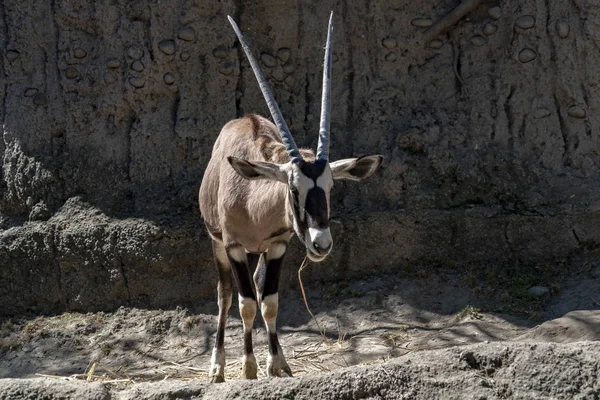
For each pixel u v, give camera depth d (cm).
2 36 2362
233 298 2167
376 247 2167
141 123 2323
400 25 2344
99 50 2339
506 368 1238
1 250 2270
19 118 2348
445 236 2152
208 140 2320
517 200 2155
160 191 2283
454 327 1902
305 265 2178
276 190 1477
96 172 2316
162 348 2050
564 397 1193
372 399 1230
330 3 2347
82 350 2077
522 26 2239
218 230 1712
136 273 2195
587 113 2208
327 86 1527
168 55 2306
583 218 2083
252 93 2344
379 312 2022
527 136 2239
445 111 2302
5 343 2133
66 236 2225
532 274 2067
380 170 2241
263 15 2356
